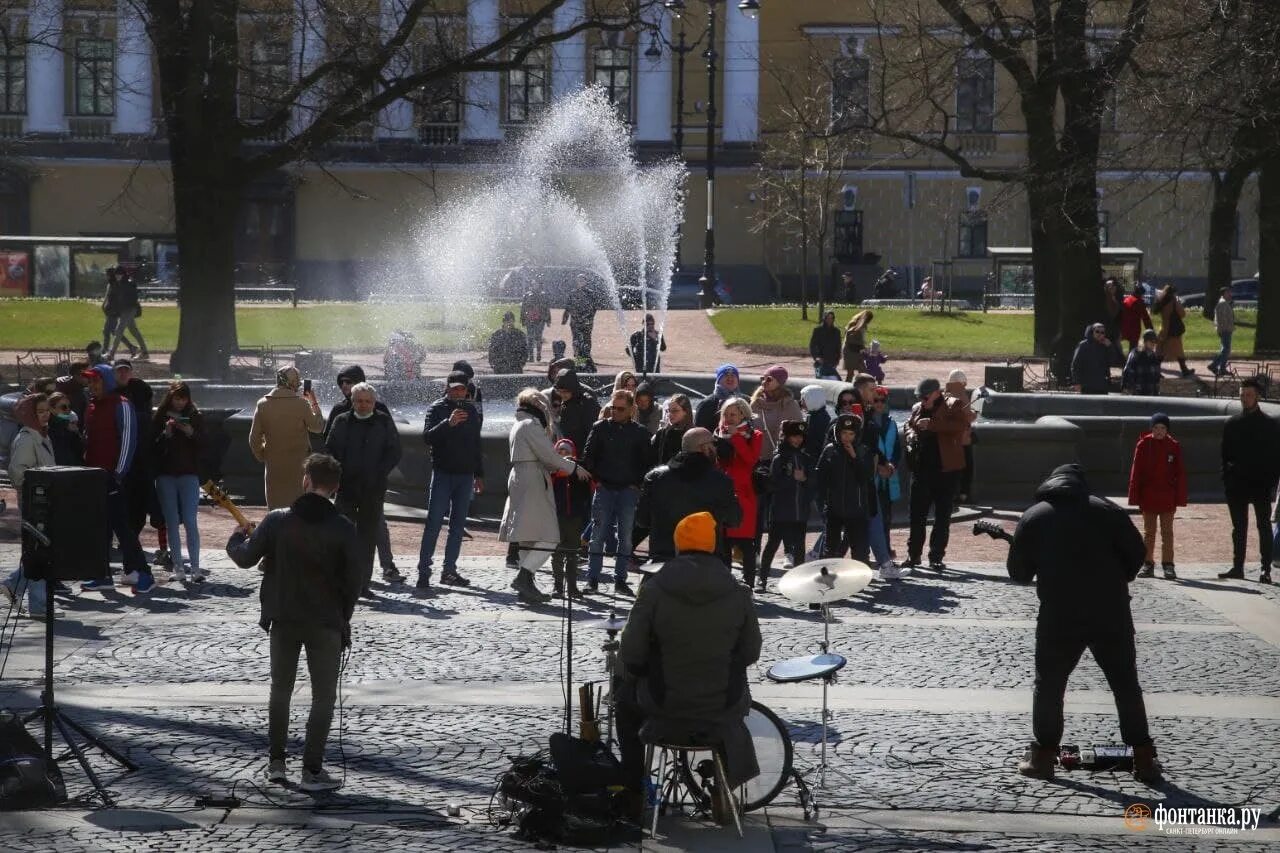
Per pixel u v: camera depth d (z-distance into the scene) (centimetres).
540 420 1730
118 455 1769
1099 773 1127
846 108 6059
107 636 1532
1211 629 1612
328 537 1083
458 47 4578
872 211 8131
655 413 2014
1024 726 1245
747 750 980
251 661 1427
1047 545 1112
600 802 985
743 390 3381
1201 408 2972
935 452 1942
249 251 8000
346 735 1198
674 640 966
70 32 4656
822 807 1047
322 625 1083
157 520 1923
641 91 7938
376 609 1688
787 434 1806
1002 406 3122
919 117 7950
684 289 7381
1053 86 4175
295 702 1287
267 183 7906
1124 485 2633
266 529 1088
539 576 1903
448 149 7762
